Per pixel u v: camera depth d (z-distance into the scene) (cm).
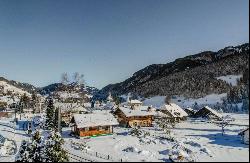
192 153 4341
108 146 5825
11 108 16900
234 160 2469
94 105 17475
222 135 6078
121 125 9244
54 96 11200
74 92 11131
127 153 4966
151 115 9338
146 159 4309
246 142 4191
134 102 13825
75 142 6269
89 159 4572
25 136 7369
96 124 7312
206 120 9506
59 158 3688
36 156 3659
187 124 9069
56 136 3809
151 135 7006
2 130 8144
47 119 8412
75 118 7419
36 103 15875
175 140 5897
